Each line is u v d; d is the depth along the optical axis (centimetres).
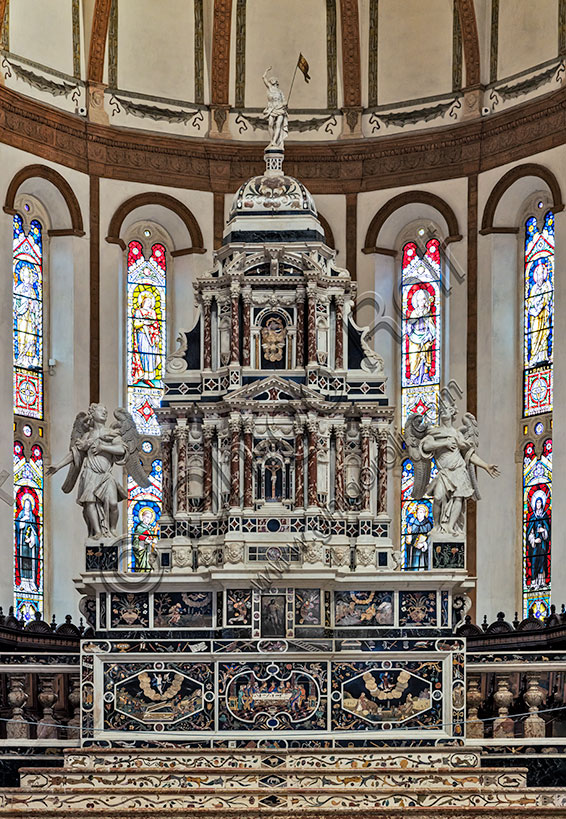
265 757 2527
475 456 2702
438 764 2525
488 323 3603
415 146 3722
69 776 2505
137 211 3728
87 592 2722
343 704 2578
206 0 3803
